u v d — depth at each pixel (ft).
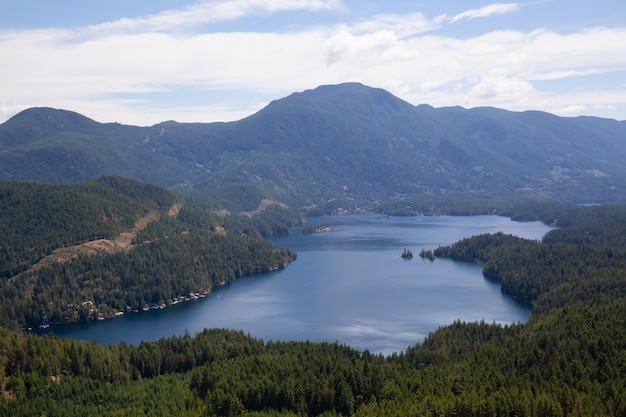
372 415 585.63
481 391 604.08
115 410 637.71
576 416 540.52
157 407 650.02
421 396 615.98
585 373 650.02
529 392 587.68
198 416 628.28
